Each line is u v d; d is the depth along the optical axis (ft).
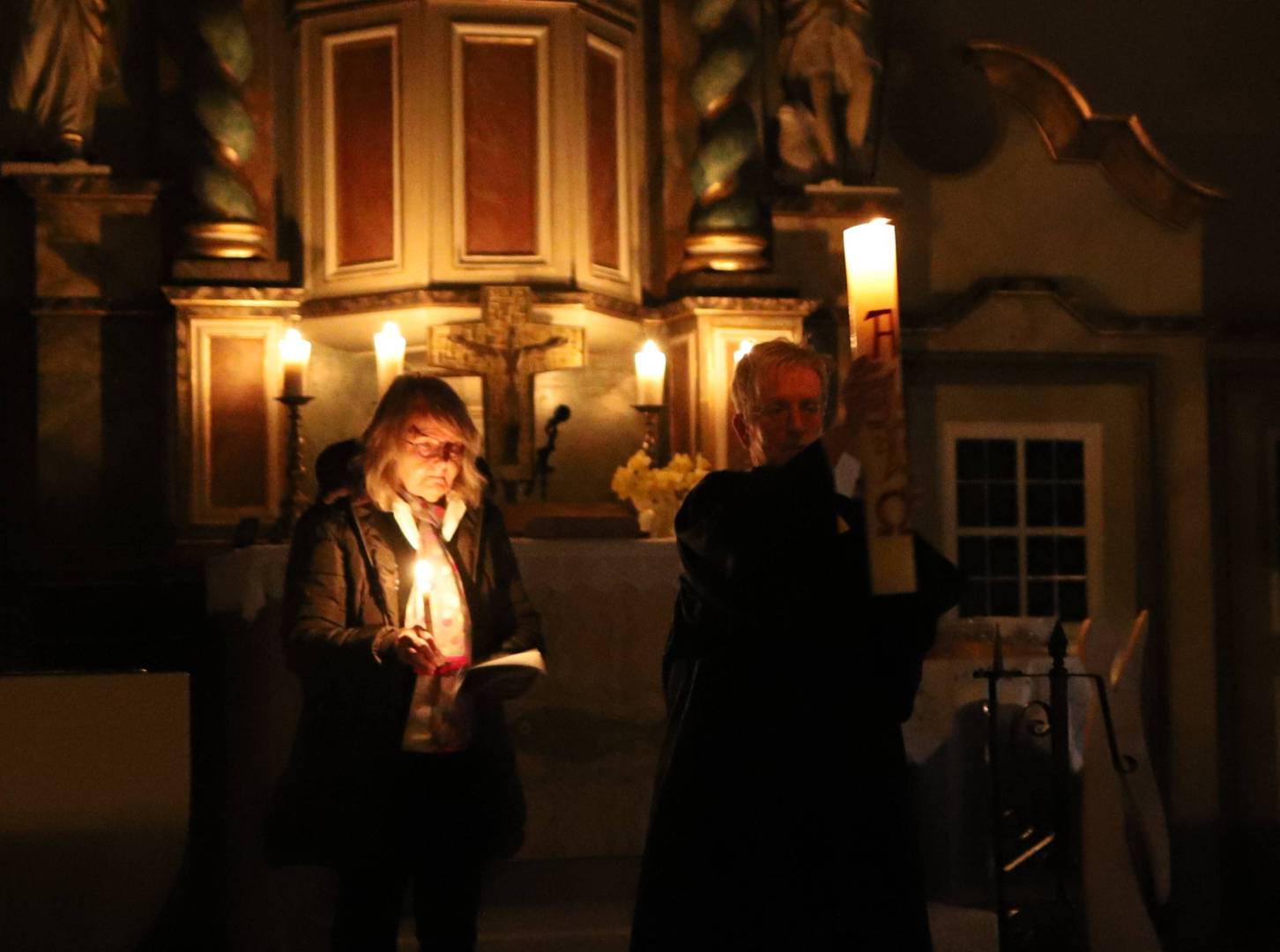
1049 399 24.12
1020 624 15.79
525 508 18.76
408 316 20.94
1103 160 24.36
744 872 7.77
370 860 11.37
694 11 23.20
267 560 14.70
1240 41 25.41
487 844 11.70
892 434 7.11
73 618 20.90
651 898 7.96
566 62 21.40
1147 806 14.92
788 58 23.47
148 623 21.03
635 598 15.69
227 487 21.22
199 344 21.16
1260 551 25.32
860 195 22.82
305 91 21.74
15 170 20.94
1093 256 24.31
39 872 8.77
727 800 7.86
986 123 24.22
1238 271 25.43
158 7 22.03
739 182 22.89
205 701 18.76
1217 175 25.49
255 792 15.20
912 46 24.23
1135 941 13.75
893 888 7.80
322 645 11.34
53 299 21.15
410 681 11.53
